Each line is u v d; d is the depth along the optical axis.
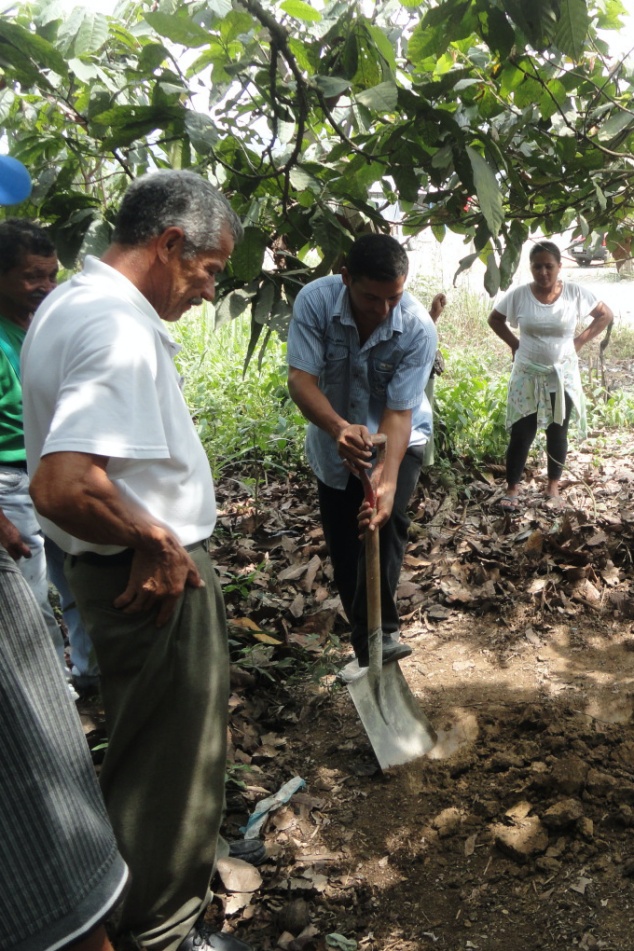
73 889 1.29
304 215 3.30
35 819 1.25
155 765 2.11
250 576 4.27
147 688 2.06
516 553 4.57
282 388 6.58
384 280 2.84
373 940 2.43
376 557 2.97
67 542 2.13
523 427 5.38
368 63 2.69
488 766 3.02
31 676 1.28
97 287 1.99
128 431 1.85
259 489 5.66
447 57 3.19
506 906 2.50
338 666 3.73
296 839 2.81
